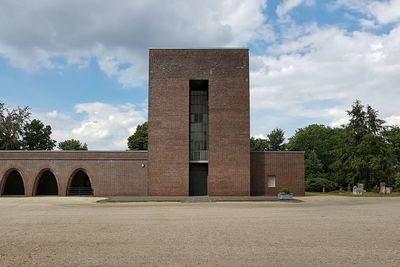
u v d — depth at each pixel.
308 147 103.81
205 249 14.05
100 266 11.60
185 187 49.31
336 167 71.31
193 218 24.41
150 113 50.00
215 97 50.00
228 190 49.12
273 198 43.81
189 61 50.41
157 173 49.50
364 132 67.62
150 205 36.62
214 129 49.66
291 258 12.55
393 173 66.88
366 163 65.56
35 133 101.12
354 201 41.97
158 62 50.47
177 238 16.45
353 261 12.09
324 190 78.44
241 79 50.19
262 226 20.25
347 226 20.11
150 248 14.27
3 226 20.89
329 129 105.44
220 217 24.95
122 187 52.41
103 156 52.88
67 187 53.09
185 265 11.67
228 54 50.44
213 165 49.31
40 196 52.84
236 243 15.23
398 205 35.88
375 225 20.48
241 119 49.78
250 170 50.81
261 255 13.02
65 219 24.22
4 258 12.70
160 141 49.75
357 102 69.12
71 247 14.55
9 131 87.75
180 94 50.16
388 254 13.09
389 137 69.69
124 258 12.64
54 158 53.28
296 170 51.47
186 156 49.59
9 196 52.91
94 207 34.44
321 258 12.52
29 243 15.46
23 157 53.53
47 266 11.61
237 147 49.50
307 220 23.02
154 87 50.25
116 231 18.64
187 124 49.91
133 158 52.59
